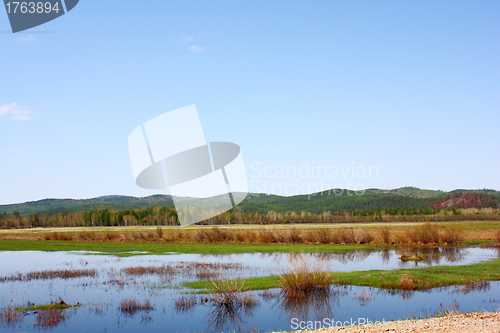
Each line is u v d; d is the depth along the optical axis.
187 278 21.70
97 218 141.00
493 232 53.38
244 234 47.16
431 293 17.03
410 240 42.59
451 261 27.89
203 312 14.69
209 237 48.28
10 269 26.34
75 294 18.03
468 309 13.88
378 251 35.47
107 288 19.31
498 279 19.78
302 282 17.89
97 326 13.06
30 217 150.25
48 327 13.02
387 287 18.41
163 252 37.25
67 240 53.38
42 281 21.38
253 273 23.00
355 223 110.19
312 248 37.91
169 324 13.23
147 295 17.69
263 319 13.54
